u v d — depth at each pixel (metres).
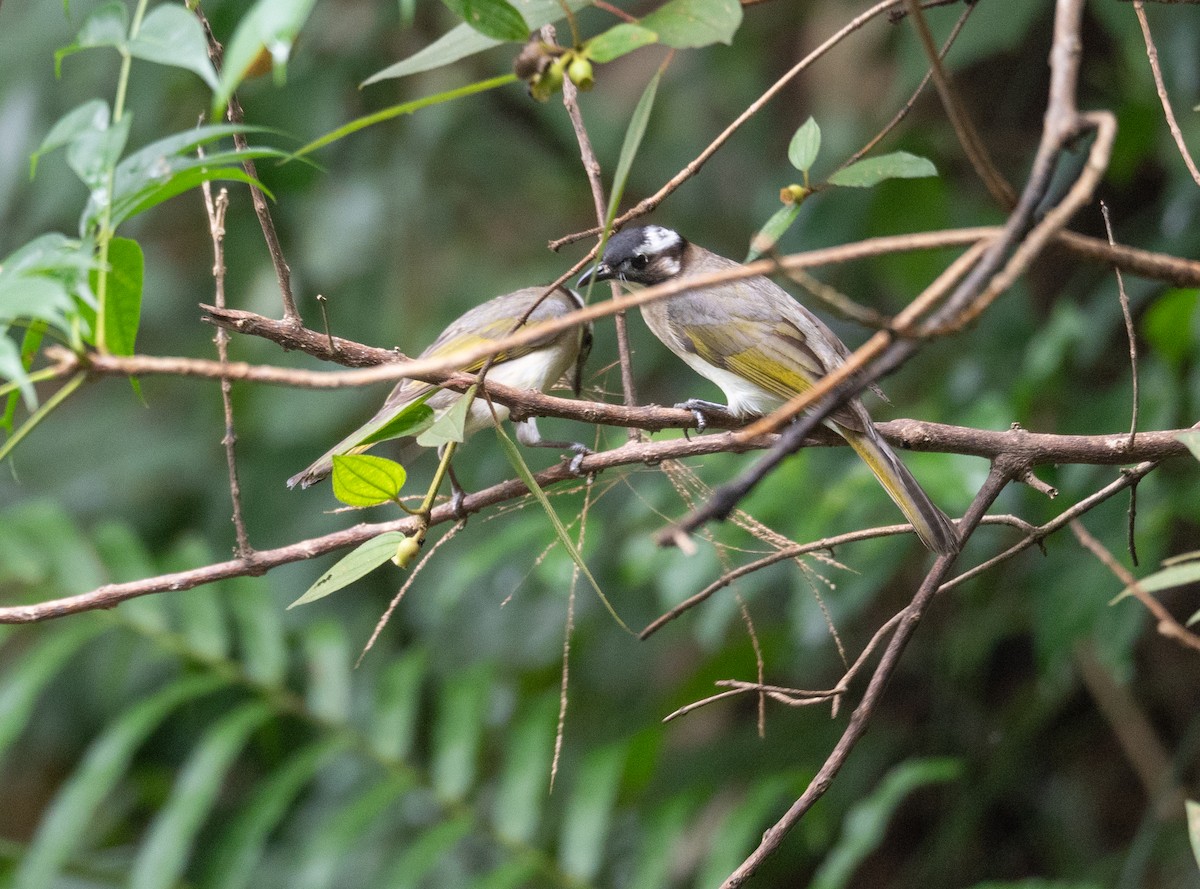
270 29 3.56
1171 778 9.72
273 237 5.53
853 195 11.66
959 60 10.41
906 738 11.70
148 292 13.41
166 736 13.41
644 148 13.52
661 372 12.48
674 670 12.68
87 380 3.76
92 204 4.11
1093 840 11.36
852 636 12.19
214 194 13.01
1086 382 11.36
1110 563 4.73
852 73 12.98
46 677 10.00
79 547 10.80
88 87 12.04
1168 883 10.02
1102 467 9.42
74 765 13.62
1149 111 10.58
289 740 12.47
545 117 13.33
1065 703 11.88
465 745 10.23
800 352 8.81
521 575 12.38
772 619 11.88
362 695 12.08
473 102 13.24
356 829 9.78
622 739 10.72
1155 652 11.39
